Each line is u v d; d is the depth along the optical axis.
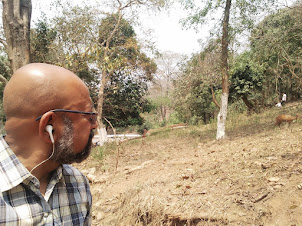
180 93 19.39
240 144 6.70
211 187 3.64
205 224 2.86
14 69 6.38
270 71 14.81
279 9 8.91
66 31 10.34
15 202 0.85
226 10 8.57
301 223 2.50
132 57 14.54
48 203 0.98
